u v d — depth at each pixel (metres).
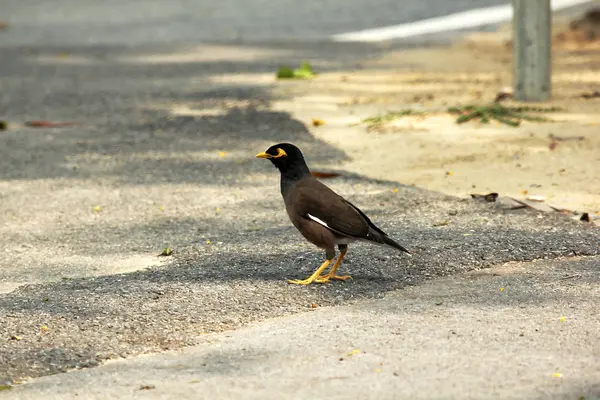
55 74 28.19
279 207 13.94
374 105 21.03
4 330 9.16
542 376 7.70
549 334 8.62
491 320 9.03
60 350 8.66
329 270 10.79
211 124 20.12
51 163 17.31
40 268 11.53
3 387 7.95
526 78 20.02
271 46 32.34
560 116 18.69
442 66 26.38
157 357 8.48
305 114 20.50
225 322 9.27
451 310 9.37
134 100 23.42
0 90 25.69
